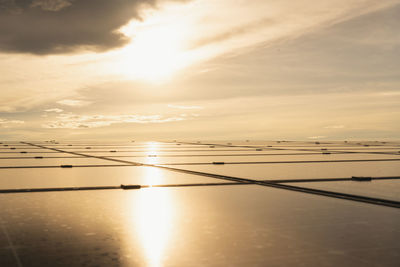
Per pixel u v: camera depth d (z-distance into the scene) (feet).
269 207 16.33
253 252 10.50
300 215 14.87
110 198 18.42
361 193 19.66
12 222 13.62
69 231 12.48
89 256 10.17
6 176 26.89
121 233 12.30
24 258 9.99
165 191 20.54
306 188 21.42
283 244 11.21
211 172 29.50
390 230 12.73
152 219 14.11
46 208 16.02
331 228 12.94
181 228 12.94
